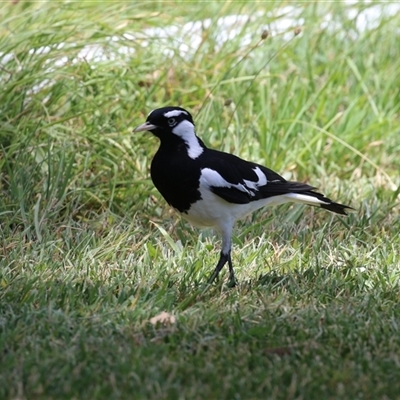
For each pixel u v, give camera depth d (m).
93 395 6.73
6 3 14.20
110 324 8.21
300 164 14.05
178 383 6.98
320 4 18.19
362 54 17.20
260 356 7.49
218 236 11.48
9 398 6.70
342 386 6.98
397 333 8.14
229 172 9.52
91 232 11.15
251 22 16.77
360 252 10.92
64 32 13.73
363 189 13.59
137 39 14.40
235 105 14.84
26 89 12.84
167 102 14.47
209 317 8.42
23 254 10.30
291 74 16.06
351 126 15.02
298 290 9.40
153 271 9.93
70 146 12.54
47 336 7.82
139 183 12.27
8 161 12.13
